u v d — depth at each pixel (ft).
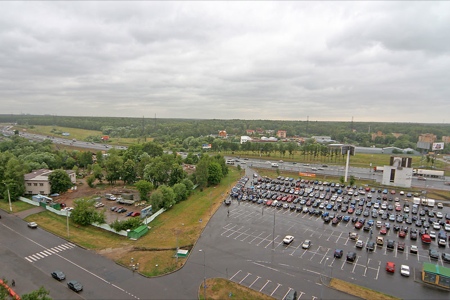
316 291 203.92
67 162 620.90
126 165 510.17
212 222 336.70
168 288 204.74
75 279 214.28
